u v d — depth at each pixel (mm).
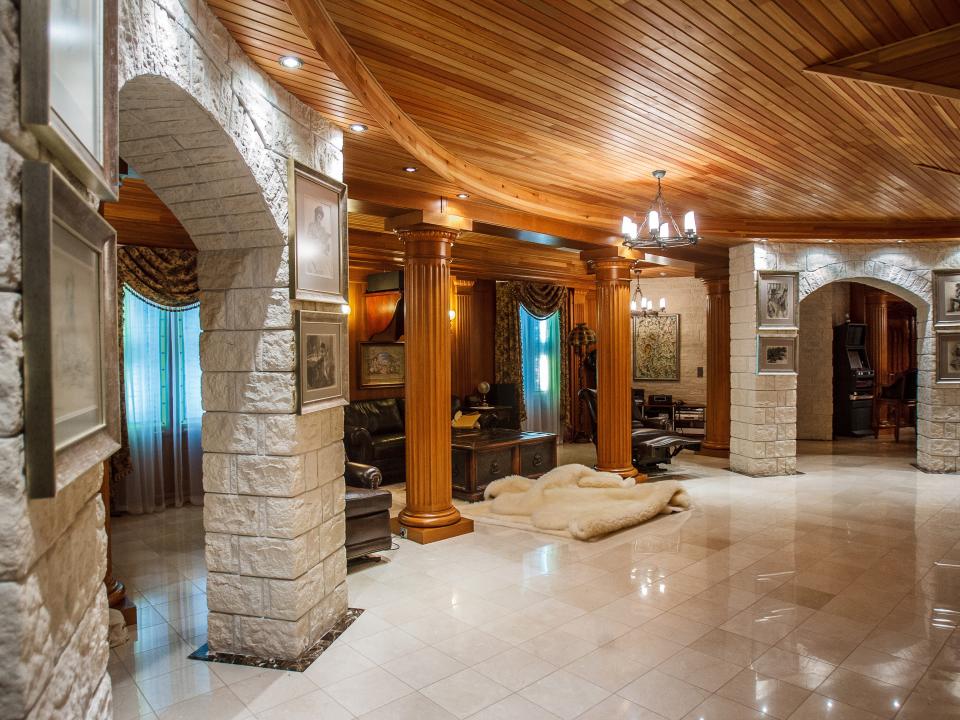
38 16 1080
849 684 2879
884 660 3104
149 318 6477
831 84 3383
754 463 7723
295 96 3141
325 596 3428
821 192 5805
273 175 2920
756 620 3584
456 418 7992
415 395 5312
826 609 3732
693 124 3986
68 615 1320
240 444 3131
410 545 5094
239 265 3117
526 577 4324
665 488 6098
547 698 2785
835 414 11375
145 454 6387
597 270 7145
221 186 2809
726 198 6004
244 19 2381
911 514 5918
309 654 3170
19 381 1109
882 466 8422
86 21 1326
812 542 5062
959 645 3256
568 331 11023
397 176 4602
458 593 4035
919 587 4074
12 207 1090
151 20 1887
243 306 3113
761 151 4520
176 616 3752
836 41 2951
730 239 7406
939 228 7367
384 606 3824
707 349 9406
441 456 5344
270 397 3070
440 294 5320
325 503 3436
